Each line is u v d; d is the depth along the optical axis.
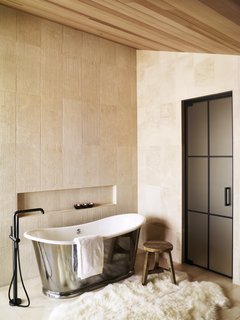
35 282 3.06
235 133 2.93
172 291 2.73
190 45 2.83
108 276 2.98
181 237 3.55
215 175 3.25
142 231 4.08
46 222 3.27
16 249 2.62
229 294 2.74
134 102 4.12
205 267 3.38
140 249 4.07
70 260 2.69
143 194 4.08
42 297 2.74
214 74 3.15
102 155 3.78
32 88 3.16
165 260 3.69
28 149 3.13
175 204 3.62
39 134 3.22
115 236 2.95
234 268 2.96
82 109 3.58
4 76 2.96
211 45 2.70
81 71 3.57
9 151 3.00
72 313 2.34
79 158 3.55
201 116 3.38
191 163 3.52
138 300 2.54
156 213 3.88
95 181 3.71
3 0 2.79
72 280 2.72
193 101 3.46
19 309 2.52
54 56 3.33
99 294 2.63
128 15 2.15
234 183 2.94
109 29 2.90
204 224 3.38
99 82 3.75
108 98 3.84
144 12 1.99
